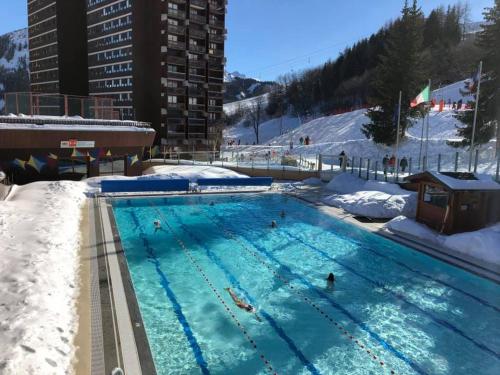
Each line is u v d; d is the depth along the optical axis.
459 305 9.69
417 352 7.73
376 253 13.33
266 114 128.38
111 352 6.66
